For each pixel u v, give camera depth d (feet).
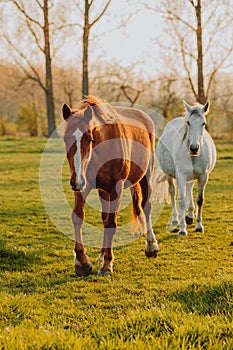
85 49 107.24
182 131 29.37
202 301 16.11
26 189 47.98
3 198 42.70
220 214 35.86
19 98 188.14
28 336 13.00
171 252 25.31
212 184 51.21
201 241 27.71
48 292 18.83
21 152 85.30
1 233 29.48
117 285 19.69
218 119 145.38
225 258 24.07
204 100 104.94
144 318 13.94
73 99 159.02
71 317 16.11
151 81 111.34
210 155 29.89
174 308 15.48
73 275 21.36
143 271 21.98
